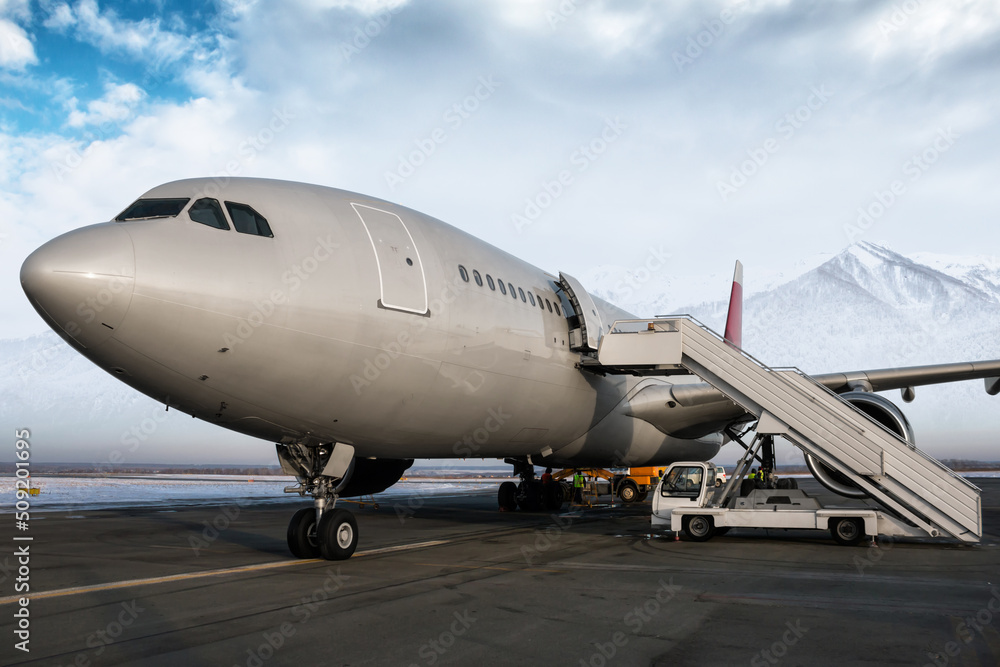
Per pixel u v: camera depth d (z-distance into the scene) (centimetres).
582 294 1525
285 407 934
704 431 1923
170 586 795
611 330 1460
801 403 1208
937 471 1109
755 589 755
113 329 768
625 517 1830
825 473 1284
